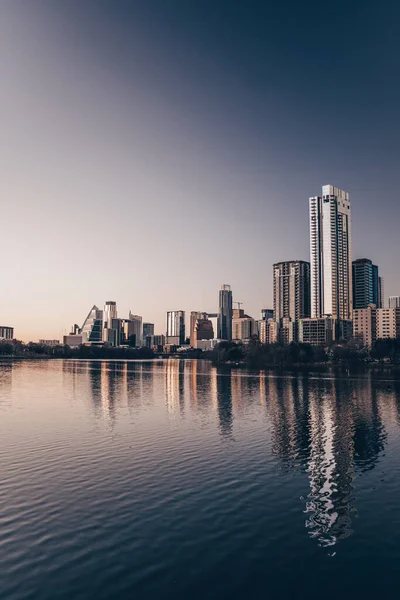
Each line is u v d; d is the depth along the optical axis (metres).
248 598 24.38
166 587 25.22
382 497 39.38
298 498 38.94
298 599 24.34
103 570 26.84
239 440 61.53
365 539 31.28
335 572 27.03
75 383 159.75
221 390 135.12
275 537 31.44
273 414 86.19
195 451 54.94
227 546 30.05
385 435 65.62
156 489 40.75
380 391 131.12
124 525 33.00
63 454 52.81
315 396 117.75
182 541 30.62
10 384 153.25
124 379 183.62
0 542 30.12
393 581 26.09
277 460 51.19
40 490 40.16
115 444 58.31
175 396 118.12
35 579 25.81
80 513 35.06
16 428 69.25
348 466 48.84
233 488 41.28
